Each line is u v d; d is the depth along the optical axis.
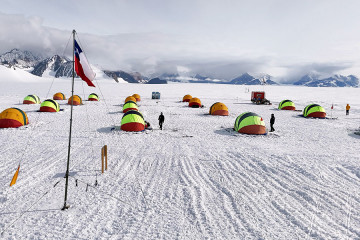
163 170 9.70
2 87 90.81
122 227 5.87
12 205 6.79
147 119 23.39
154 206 6.89
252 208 6.74
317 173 9.16
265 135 16.56
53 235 5.53
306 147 13.35
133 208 6.77
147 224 5.99
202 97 56.72
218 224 5.99
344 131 18.30
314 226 5.84
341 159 10.81
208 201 7.16
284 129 19.05
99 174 9.19
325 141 14.95
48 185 8.10
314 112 25.44
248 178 8.89
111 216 6.35
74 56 6.59
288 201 7.12
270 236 5.48
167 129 18.41
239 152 12.12
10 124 17.83
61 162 10.45
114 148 12.84
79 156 11.33
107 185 8.23
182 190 7.89
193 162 10.69
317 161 10.56
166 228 5.83
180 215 6.41
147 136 15.85
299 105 39.69
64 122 20.62
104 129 17.95
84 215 6.37
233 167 10.04
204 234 5.59
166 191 7.82
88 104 36.12
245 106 37.75
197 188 8.02
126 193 7.67
